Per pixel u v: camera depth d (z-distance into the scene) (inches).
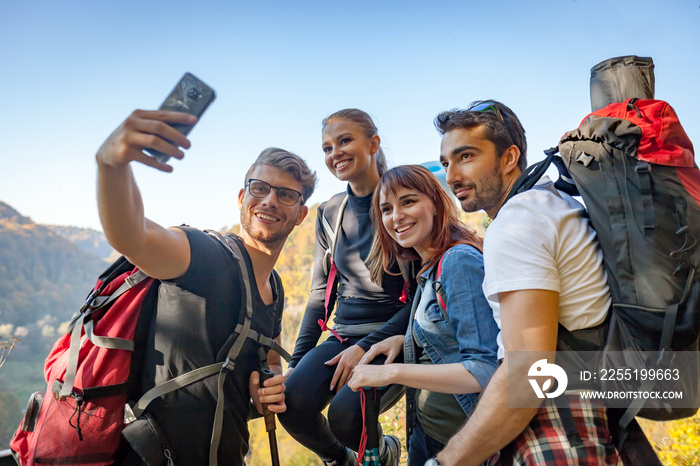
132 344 64.5
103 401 62.7
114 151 44.5
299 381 82.7
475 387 56.1
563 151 48.5
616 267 43.2
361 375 62.7
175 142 44.2
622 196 43.7
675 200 42.4
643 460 45.2
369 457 74.6
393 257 81.3
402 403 161.0
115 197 49.6
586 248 46.1
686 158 44.5
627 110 47.2
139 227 54.0
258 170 75.2
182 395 65.1
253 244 75.1
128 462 67.0
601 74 54.8
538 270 45.1
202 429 65.4
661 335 41.1
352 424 77.7
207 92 46.3
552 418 45.9
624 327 43.3
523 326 44.7
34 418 66.1
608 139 45.4
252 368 73.5
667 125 44.6
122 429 64.5
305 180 76.9
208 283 67.2
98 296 65.9
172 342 65.6
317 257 99.3
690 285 40.8
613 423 46.2
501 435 45.8
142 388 66.2
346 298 90.4
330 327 95.0
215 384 66.1
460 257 61.6
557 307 45.4
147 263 58.9
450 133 61.9
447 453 50.9
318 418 83.0
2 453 82.7
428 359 65.9
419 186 68.0
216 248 69.3
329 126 92.7
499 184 60.4
